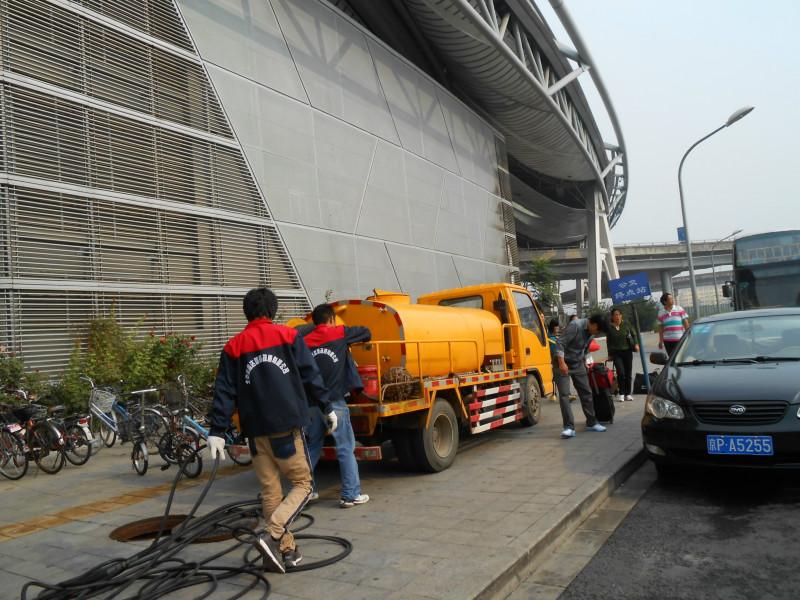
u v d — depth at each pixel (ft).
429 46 84.64
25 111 32.42
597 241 166.81
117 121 37.37
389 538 14.06
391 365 21.03
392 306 21.90
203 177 42.78
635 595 11.07
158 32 41.42
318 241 52.49
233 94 46.50
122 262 36.42
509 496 17.08
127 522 17.16
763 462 16.25
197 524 14.73
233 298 43.50
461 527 14.47
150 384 33.71
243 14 48.98
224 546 14.33
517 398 28.84
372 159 62.59
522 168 150.61
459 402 23.30
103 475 24.89
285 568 12.34
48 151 33.22
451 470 21.56
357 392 19.74
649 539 14.06
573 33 92.07
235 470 24.31
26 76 32.78
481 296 31.22
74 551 14.79
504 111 98.17
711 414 17.19
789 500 16.25
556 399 41.34
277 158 49.57
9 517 18.89
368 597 10.72
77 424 26.68
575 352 26.99
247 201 46.06
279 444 12.44
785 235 57.06
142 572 12.01
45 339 31.83
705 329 22.84
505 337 30.09
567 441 25.21
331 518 16.26
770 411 16.43
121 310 36.01
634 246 245.24
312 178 53.16
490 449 25.04
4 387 27.84
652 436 18.21
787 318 21.86
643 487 18.76
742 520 14.89
